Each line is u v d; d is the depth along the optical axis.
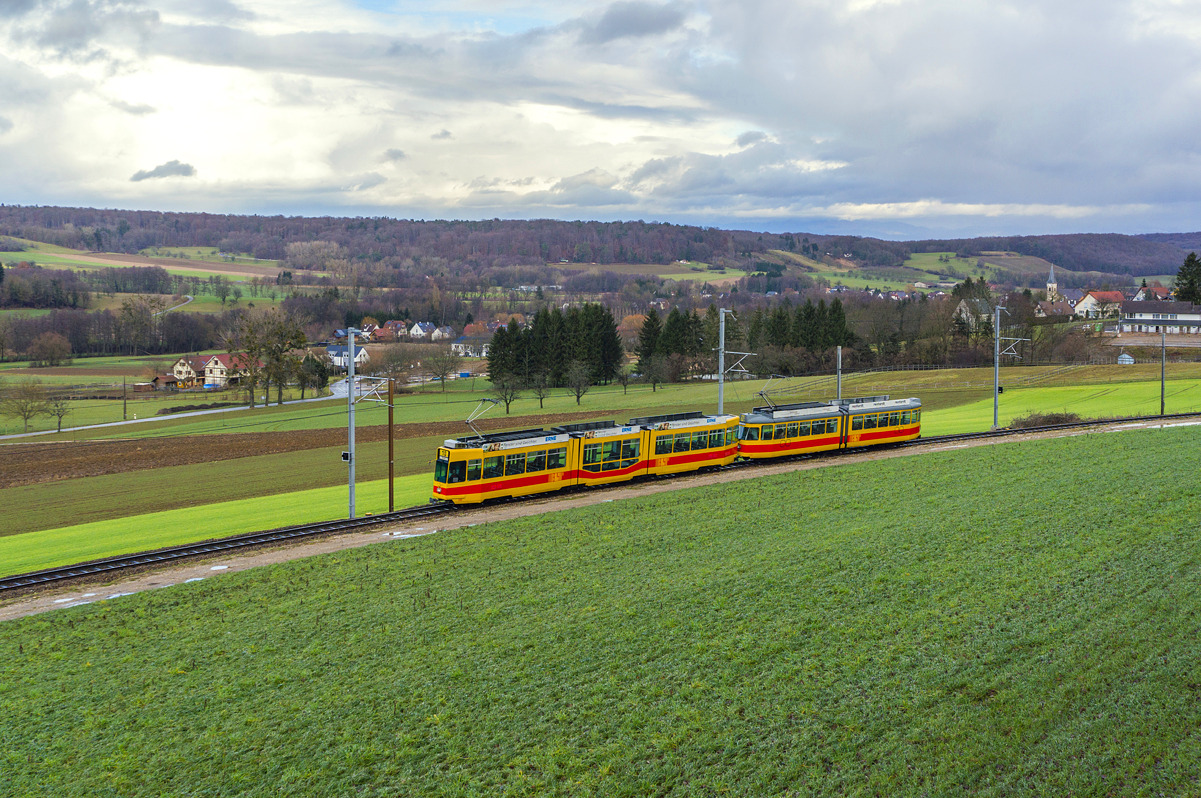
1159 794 16.19
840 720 20.03
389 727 21.75
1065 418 69.50
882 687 21.34
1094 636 22.64
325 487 64.06
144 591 34.00
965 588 27.48
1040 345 138.62
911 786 17.31
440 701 22.86
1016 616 24.69
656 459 52.03
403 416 119.44
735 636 25.34
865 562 30.98
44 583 36.22
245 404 145.25
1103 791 16.52
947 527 34.66
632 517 40.94
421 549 37.41
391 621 28.86
